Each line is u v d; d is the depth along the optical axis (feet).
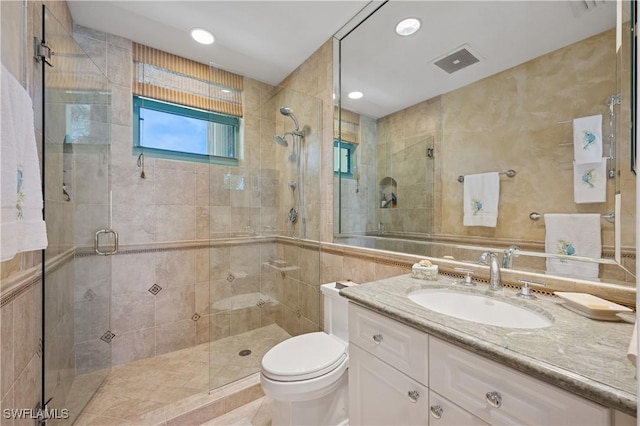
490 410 2.19
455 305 3.59
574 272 3.09
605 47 2.88
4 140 2.51
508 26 3.70
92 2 5.29
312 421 4.28
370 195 5.69
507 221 3.70
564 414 1.82
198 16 5.60
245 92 7.02
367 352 3.44
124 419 4.74
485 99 3.95
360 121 5.82
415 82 4.88
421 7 4.69
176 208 7.31
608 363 1.87
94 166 5.65
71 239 5.02
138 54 6.70
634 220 2.55
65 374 4.77
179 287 7.35
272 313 7.27
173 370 6.33
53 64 4.16
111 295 6.44
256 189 7.20
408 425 2.88
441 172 4.52
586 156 3.01
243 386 5.56
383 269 5.24
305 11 5.41
